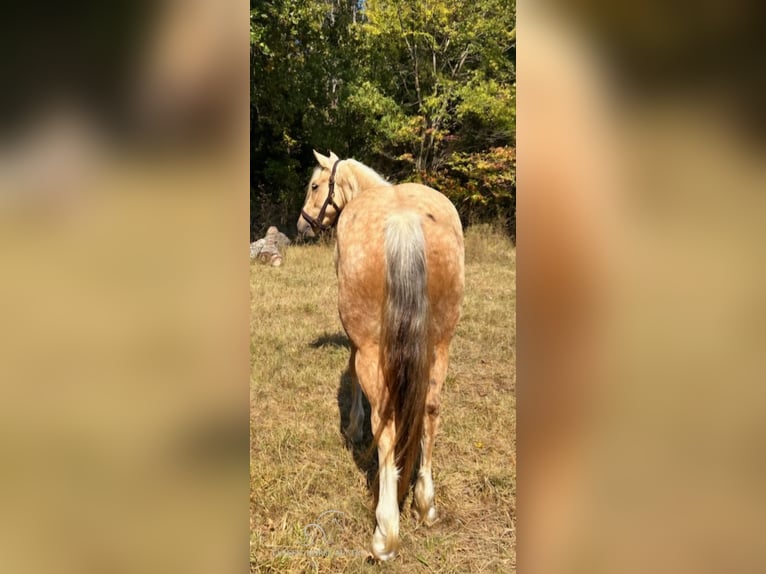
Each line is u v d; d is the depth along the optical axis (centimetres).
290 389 369
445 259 218
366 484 268
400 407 203
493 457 286
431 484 238
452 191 1037
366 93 1048
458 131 1105
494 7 1040
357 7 1175
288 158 1091
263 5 941
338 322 503
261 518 241
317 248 823
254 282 631
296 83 1033
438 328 226
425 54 1116
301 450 298
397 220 205
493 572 209
